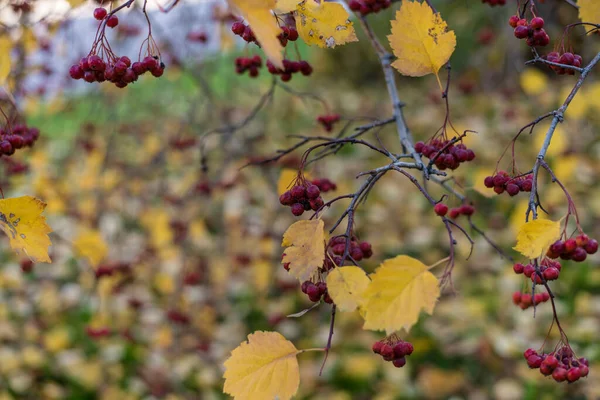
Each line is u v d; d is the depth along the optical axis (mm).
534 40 1417
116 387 3516
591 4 1591
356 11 1897
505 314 3830
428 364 3666
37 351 3670
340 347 3764
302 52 7016
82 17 2090
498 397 3246
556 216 4211
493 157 4957
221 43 2621
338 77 8555
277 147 5398
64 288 4215
